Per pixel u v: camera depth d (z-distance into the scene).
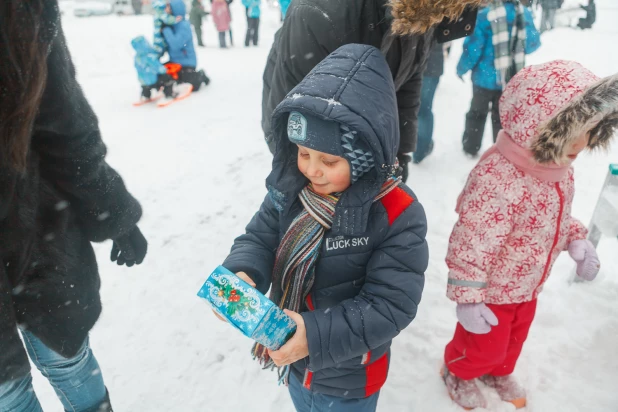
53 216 1.42
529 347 2.50
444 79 7.85
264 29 16.97
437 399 2.26
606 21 12.90
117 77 10.05
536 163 1.75
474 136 4.63
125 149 5.71
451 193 4.09
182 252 3.53
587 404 2.19
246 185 4.52
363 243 1.46
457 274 1.89
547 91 1.67
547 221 1.86
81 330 1.57
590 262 2.01
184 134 6.15
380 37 1.88
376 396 1.75
